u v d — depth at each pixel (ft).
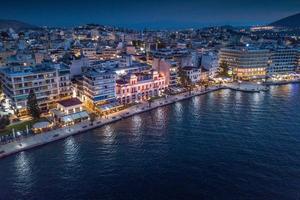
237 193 256.73
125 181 275.80
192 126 426.92
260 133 396.57
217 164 307.58
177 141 369.91
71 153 337.31
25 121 423.64
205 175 285.84
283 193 256.11
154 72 578.25
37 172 293.84
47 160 320.29
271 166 303.07
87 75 476.95
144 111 502.38
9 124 409.08
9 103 453.58
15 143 356.59
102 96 481.05
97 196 252.62
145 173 290.15
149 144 361.10
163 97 583.99
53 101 476.95
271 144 358.84
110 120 446.19
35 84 446.19
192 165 305.73
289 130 407.23
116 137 385.91
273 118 462.19
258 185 268.62
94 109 480.23
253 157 323.16
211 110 510.99
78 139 379.96
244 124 434.30
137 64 634.43
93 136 390.42
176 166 303.89
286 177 281.33
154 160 317.42
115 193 256.73
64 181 276.41
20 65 515.50
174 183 272.31
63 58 646.33
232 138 378.94
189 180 277.03
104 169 298.56
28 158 326.03
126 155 330.13
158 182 274.16
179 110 513.04
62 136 379.35
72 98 477.77
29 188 264.93
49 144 363.97
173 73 623.36
